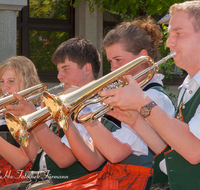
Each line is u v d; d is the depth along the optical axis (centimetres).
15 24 494
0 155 319
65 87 305
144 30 272
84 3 680
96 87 194
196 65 207
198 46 200
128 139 232
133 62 205
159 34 281
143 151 234
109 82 197
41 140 256
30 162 310
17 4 476
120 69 200
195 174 193
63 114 188
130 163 237
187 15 201
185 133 180
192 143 178
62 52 298
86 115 234
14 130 215
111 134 237
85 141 247
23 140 211
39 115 215
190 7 201
